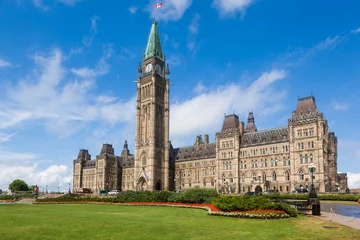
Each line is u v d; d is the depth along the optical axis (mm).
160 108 179125
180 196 69688
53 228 32156
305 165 117438
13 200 115875
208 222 36000
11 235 28125
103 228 31828
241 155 142250
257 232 28922
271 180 129750
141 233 28625
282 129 133625
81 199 92875
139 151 173750
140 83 183500
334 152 133250
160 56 186375
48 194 138625
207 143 176125
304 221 35906
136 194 83625
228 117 154125
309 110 122375
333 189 121938
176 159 183250
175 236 27078
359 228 31062
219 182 146875
